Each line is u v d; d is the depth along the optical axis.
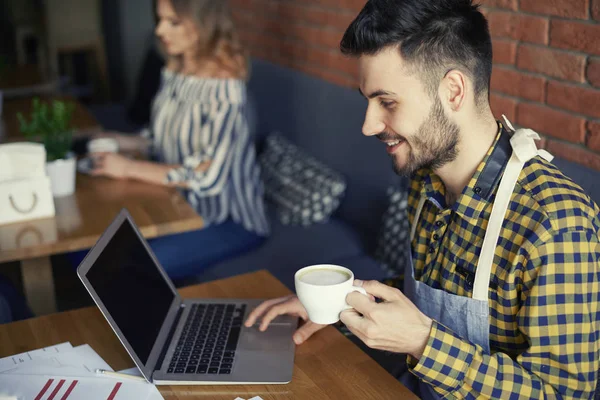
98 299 1.21
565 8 1.83
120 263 1.36
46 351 1.33
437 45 1.20
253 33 3.43
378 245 2.38
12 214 1.90
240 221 2.54
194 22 2.40
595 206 1.25
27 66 3.85
